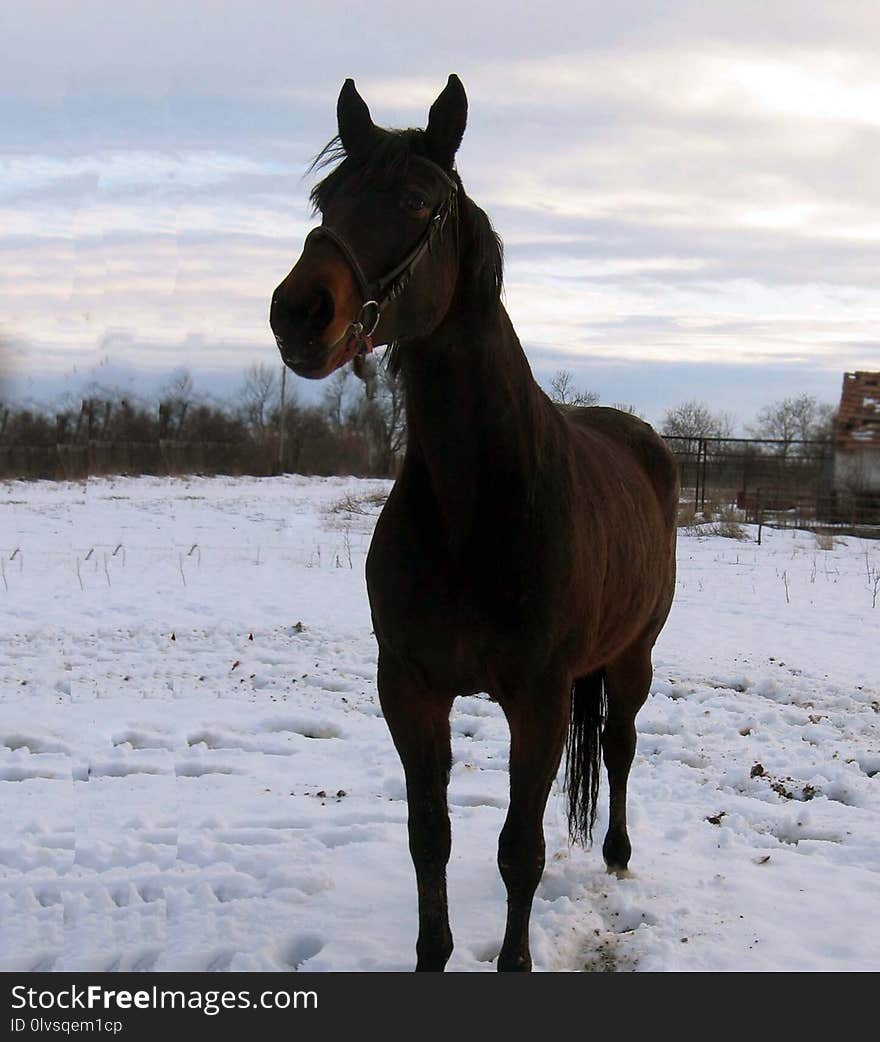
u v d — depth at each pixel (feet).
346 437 123.54
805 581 40.22
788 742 18.83
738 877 12.94
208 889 12.14
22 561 38.70
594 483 11.13
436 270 8.79
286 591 34.06
